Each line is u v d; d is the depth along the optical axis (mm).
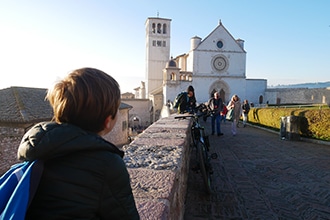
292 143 9383
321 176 5492
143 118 51594
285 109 12047
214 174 5625
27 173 929
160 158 2898
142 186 2037
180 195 2953
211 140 9984
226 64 44406
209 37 43969
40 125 1079
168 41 56531
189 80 44125
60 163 974
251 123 16359
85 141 994
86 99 1080
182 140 3957
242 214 3758
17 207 856
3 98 17656
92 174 975
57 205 924
